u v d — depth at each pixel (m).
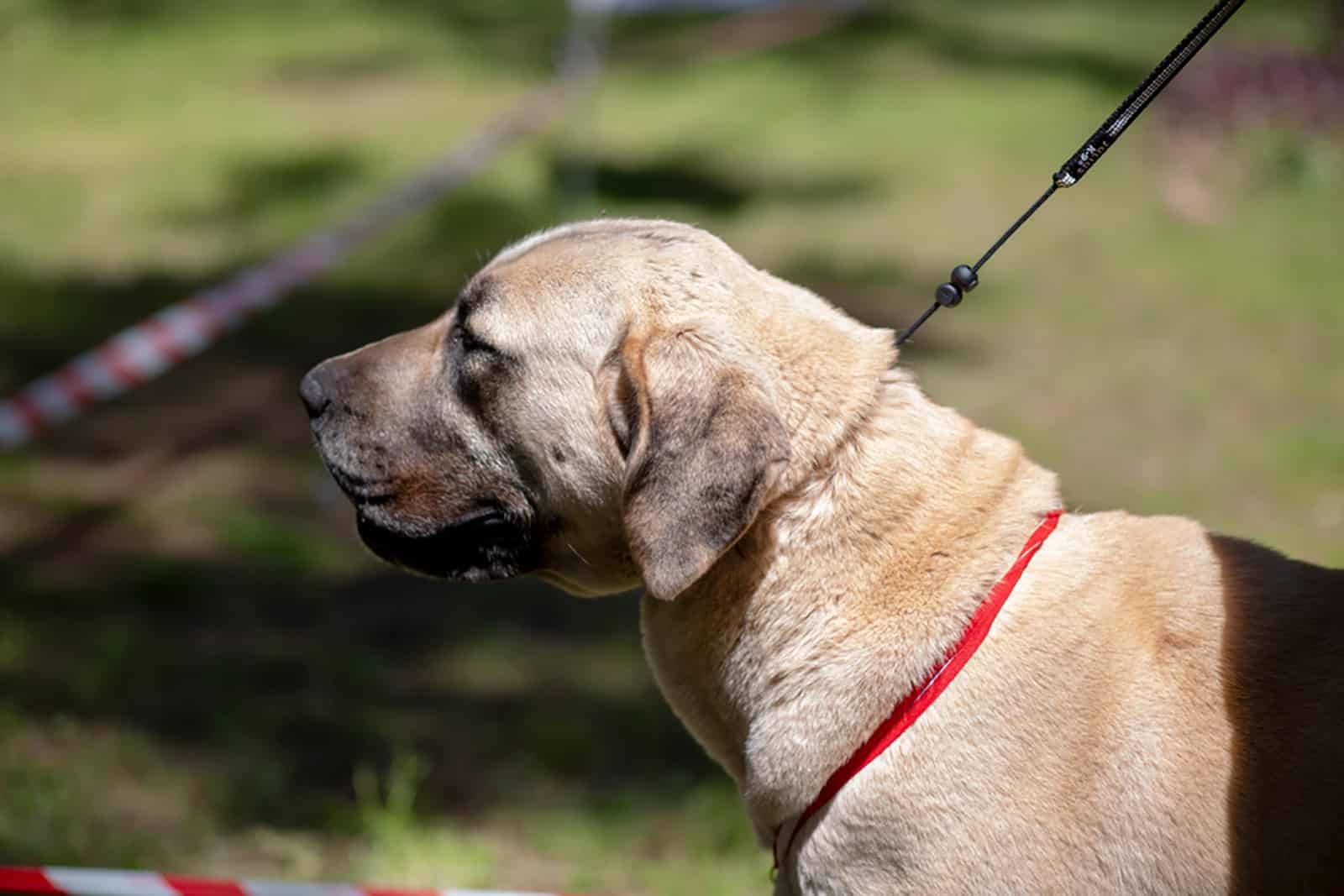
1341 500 10.68
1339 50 22.59
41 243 16.53
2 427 10.05
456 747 7.66
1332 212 19.02
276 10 30.38
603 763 7.55
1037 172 20.64
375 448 4.72
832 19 30.84
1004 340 14.61
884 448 4.24
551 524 4.54
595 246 4.48
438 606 9.39
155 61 25.94
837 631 4.13
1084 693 3.93
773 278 4.53
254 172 19.59
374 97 23.92
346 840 6.75
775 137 22.23
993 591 4.09
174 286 15.19
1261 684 3.86
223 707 7.88
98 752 7.30
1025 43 28.80
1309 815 3.70
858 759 4.04
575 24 28.92
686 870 6.57
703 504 3.98
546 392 4.39
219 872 6.41
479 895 5.21
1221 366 13.84
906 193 19.62
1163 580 4.08
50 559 9.62
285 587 9.50
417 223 17.52
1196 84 22.86
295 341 13.99
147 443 11.71
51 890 5.07
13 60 25.77
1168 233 18.16
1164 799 3.79
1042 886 3.82
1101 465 11.43
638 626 9.23
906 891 3.93
